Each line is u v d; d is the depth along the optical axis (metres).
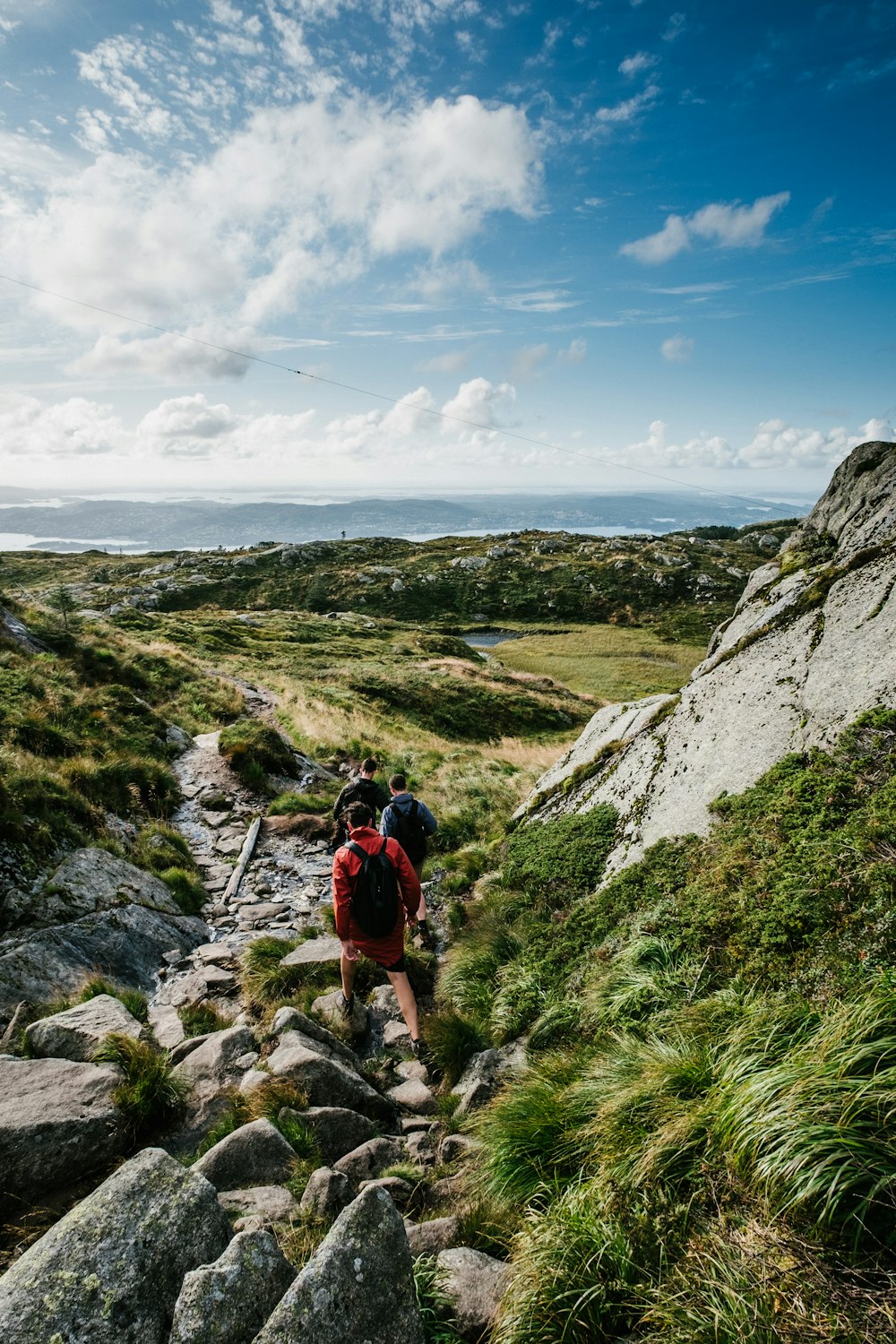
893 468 10.51
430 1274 3.20
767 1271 2.62
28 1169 4.10
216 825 13.52
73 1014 5.87
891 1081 2.85
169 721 18.77
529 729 38.38
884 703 6.45
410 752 23.58
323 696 32.31
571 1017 5.71
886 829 5.04
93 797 11.36
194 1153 4.70
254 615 78.12
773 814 6.25
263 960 8.00
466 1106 5.24
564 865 8.74
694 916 5.75
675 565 112.81
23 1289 2.56
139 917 8.55
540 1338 2.71
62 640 20.91
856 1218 2.62
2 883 7.68
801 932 4.82
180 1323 2.47
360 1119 5.04
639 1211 3.12
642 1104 3.77
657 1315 2.57
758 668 8.95
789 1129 2.92
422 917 6.69
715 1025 4.29
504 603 103.44
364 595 107.19
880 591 8.00
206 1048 5.83
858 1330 2.31
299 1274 2.62
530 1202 3.70
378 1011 7.23
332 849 13.05
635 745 10.36
